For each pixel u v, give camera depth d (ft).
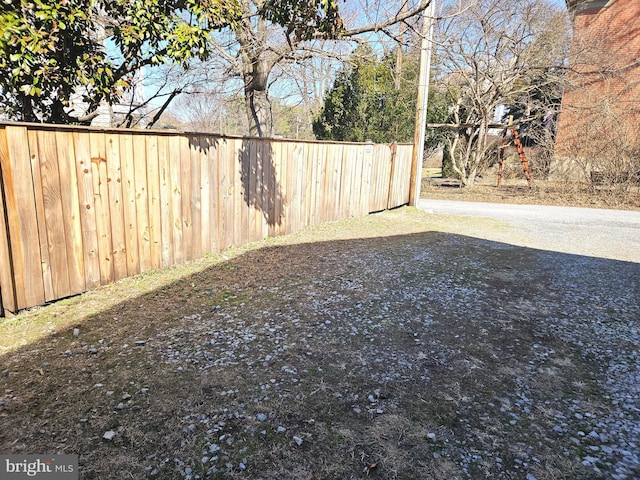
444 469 6.41
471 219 29.73
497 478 6.26
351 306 12.76
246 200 18.78
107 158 12.77
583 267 18.20
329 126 42.11
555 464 6.59
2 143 10.23
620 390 8.80
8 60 11.40
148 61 15.76
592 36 45.55
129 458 6.35
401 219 28.37
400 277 15.74
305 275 15.52
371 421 7.47
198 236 16.53
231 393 8.11
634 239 24.54
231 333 10.67
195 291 13.46
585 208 36.47
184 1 14.71
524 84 49.32
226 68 25.95
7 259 10.67
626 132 39.78
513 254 20.10
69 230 11.97
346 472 6.28
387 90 39.93
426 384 8.73
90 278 12.79
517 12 39.88
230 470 6.22
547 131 44.01
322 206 24.70
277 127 70.33
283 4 19.61
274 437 6.96
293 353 9.78
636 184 39.68
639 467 6.56
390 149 30.60
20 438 6.65
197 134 15.74
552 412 7.96
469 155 49.83
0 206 10.39
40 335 10.07
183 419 7.29
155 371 8.76
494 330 11.54
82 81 13.64
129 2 13.92
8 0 11.10
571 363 9.90
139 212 14.07
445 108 52.70
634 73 45.73
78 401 7.63
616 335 11.50
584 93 44.14
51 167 11.28
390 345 10.39
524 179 50.57
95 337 10.11
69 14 12.30
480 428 7.41
